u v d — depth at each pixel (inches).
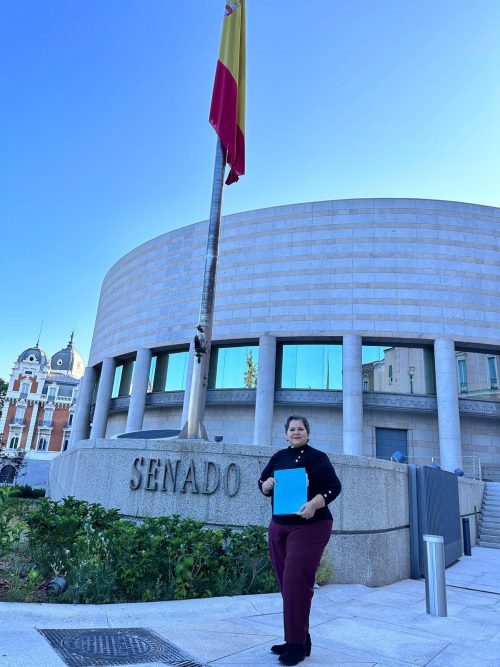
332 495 150.9
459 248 1113.4
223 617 196.1
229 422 1154.0
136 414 1222.9
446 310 1074.7
